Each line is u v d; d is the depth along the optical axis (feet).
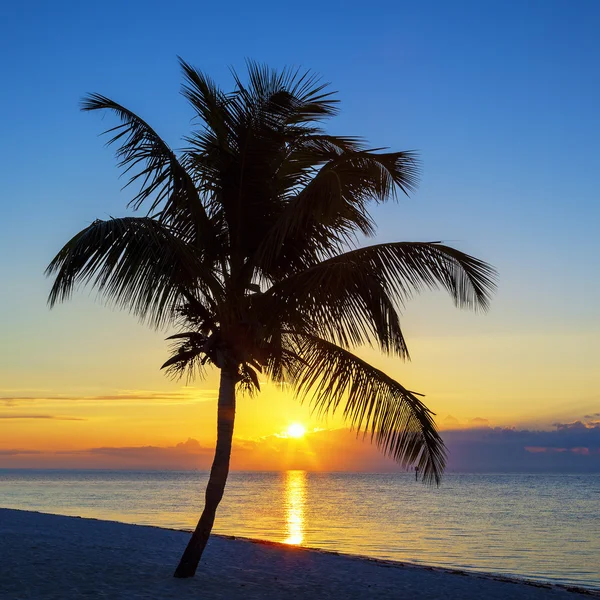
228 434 35.27
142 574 39.09
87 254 29.14
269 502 264.52
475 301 31.81
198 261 33.14
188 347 34.27
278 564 50.11
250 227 35.06
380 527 144.87
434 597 40.32
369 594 39.34
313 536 118.21
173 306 33.35
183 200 34.47
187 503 234.58
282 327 33.99
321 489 475.72
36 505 210.38
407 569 53.52
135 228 30.09
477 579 49.96
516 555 97.40
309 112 35.32
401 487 525.75
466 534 131.54
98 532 68.08
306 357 36.27
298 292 31.60
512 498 324.80
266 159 34.30
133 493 341.82
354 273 30.04
